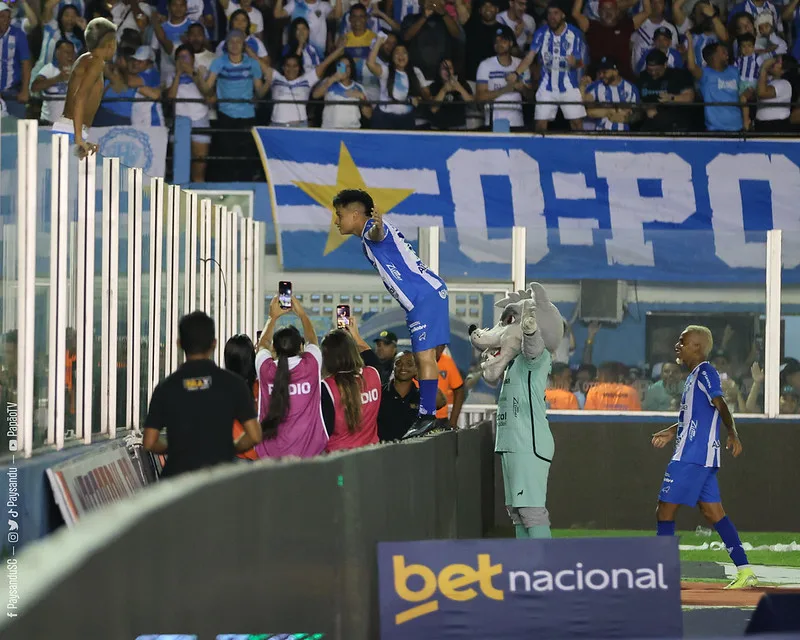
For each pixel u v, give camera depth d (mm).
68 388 22891
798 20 59969
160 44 58594
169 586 7656
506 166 53219
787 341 47781
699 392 34344
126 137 53812
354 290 47094
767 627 13602
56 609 5496
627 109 58500
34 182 20438
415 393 32219
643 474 48031
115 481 23906
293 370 25438
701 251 48062
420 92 58969
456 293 48281
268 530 10664
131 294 27562
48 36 57406
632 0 59625
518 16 60000
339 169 52906
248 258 42719
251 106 57969
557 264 48250
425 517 22188
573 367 48281
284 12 59625
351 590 14727
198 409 20484
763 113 58812
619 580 16125
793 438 47594
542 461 32188
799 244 47750
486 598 15844
